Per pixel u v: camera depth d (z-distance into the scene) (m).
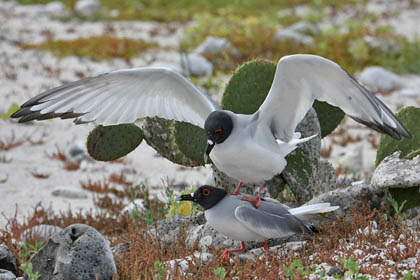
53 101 9.02
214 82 25.05
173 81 9.35
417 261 8.35
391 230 9.47
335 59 28.23
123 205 14.77
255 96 11.55
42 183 16.31
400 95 25.19
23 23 36.09
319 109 12.24
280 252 9.22
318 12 39.59
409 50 30.19
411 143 11.09
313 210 9.25
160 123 12.09
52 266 8.57
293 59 8.48
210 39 29.58
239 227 8.78
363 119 9.04
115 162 18.22
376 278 7.97
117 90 9.34
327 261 8.57
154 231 10.82
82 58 29.25
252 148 8.70
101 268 8.51
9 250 9.95
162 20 38.31
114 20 37.97
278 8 41.25
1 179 16.30
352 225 9.58
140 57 29.36
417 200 10.20
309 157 11.42
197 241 9.94
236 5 41.47
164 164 18.34
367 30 31.86
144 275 8.55
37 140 19.64
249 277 8.27
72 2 41.06
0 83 24.84
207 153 8.75
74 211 14.51
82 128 20.91
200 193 8.93
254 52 28.80
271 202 9.33
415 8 40.81
